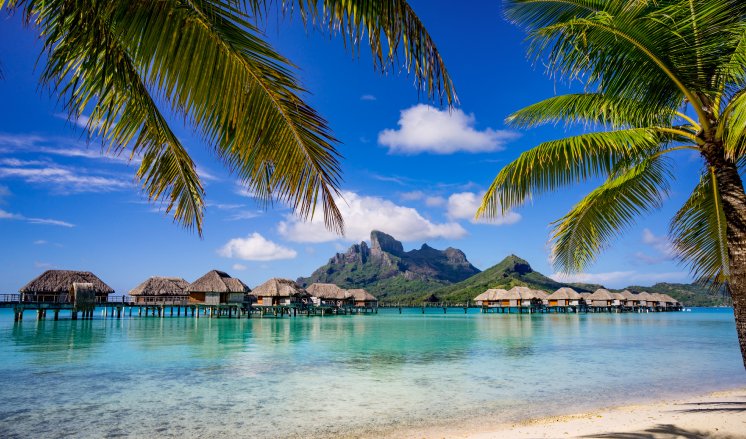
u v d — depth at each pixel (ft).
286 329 111.34
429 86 9.61
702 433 21.31
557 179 17.69
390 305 311.06
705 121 15.26
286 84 10.25
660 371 47.03
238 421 27.96
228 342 76.13
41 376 43.09
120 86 12.83
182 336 88.02
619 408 30.71
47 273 140.05
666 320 169.99
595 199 19.51
